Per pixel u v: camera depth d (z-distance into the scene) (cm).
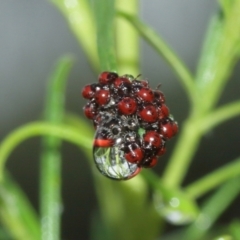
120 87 12
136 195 16
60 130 15
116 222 16
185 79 14
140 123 12
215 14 15
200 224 16
